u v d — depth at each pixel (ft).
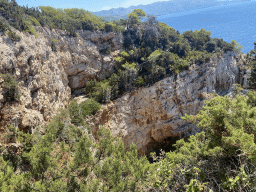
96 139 119.34
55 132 46.68
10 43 76.28
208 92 167.32
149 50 160.97
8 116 61.36
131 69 141.28
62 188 28.50
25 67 80.23
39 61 95.30
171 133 161.68
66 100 120.16
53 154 37.60
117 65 159.22
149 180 32.45
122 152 41.68
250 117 34.40
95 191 30.40
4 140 53.78
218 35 503.20
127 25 195.00
